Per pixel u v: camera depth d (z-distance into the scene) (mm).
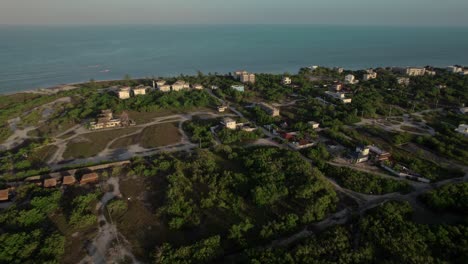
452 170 118750
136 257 76562
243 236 82250
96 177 111375
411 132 159375
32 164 125875
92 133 157875
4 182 109875
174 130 162500
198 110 196750
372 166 123000
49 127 166250
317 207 91562
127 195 102750
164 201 98000
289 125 166375
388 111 189375
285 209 94312
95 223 89062
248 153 129875
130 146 143000
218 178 110375
